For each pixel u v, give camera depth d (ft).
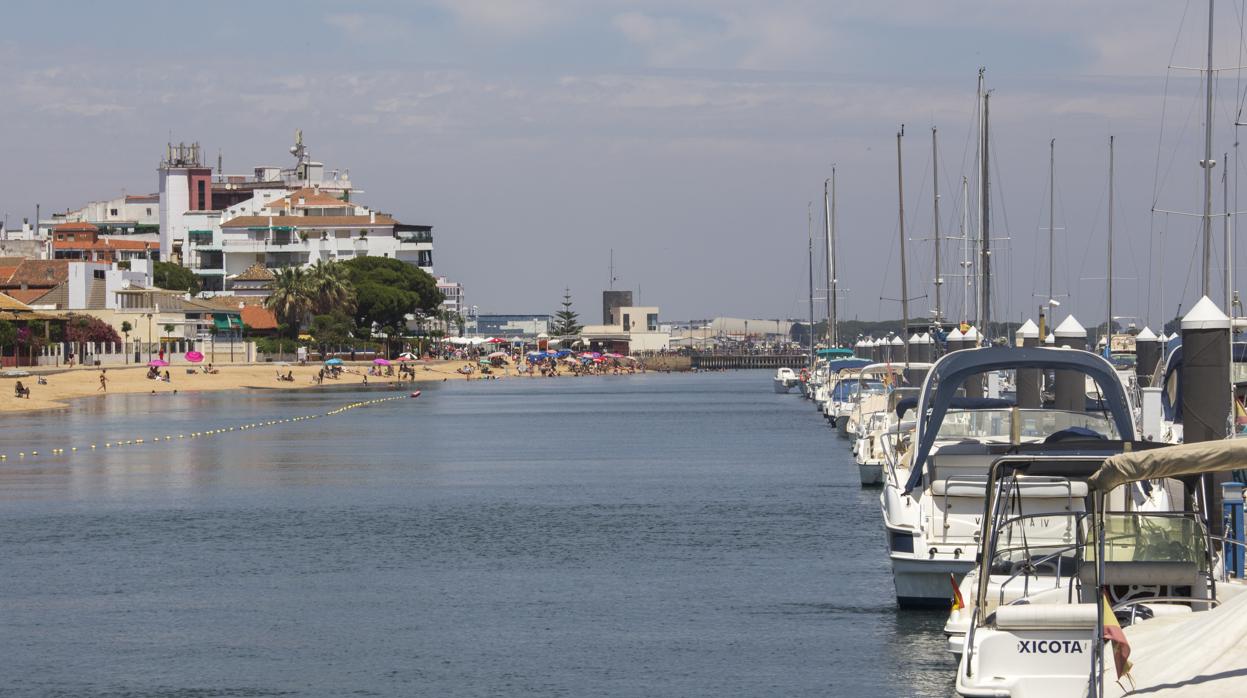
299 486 250.37
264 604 135.03
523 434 403.13
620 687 102.89
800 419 483.10
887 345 368.27
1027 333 219.82
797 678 104.06
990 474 87.30
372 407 562.25
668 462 301.02
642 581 146.20
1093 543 76.13
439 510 212.02
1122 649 62.95
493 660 111.55
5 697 101.19
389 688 103.40
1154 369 243.40
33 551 170.09
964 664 78.28
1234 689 58.95
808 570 151.64
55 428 408.67
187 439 372.58
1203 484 97.71
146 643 118.11
